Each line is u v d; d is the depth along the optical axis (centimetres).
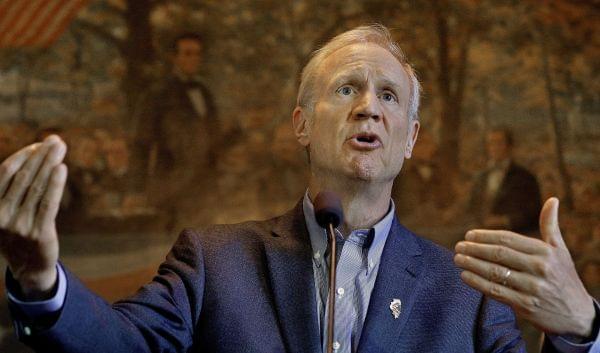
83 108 859
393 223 308
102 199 843
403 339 279
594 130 911
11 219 215
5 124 848
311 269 292
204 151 870
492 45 916
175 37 880
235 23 892
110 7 877
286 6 899
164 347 264
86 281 823
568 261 241
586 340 243
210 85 880
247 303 281
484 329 283
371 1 906
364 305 287
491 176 895
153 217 850
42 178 213
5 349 766
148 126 865
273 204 872
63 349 234
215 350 273
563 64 919
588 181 903
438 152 894
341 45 323
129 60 872
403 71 314
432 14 912
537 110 910
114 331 245
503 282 239
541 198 894
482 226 885
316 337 276
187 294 280
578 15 924
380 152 299
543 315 240
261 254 297
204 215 860
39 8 866
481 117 904
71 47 866
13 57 857
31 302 228
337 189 302
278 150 879
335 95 306
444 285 294
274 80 889
